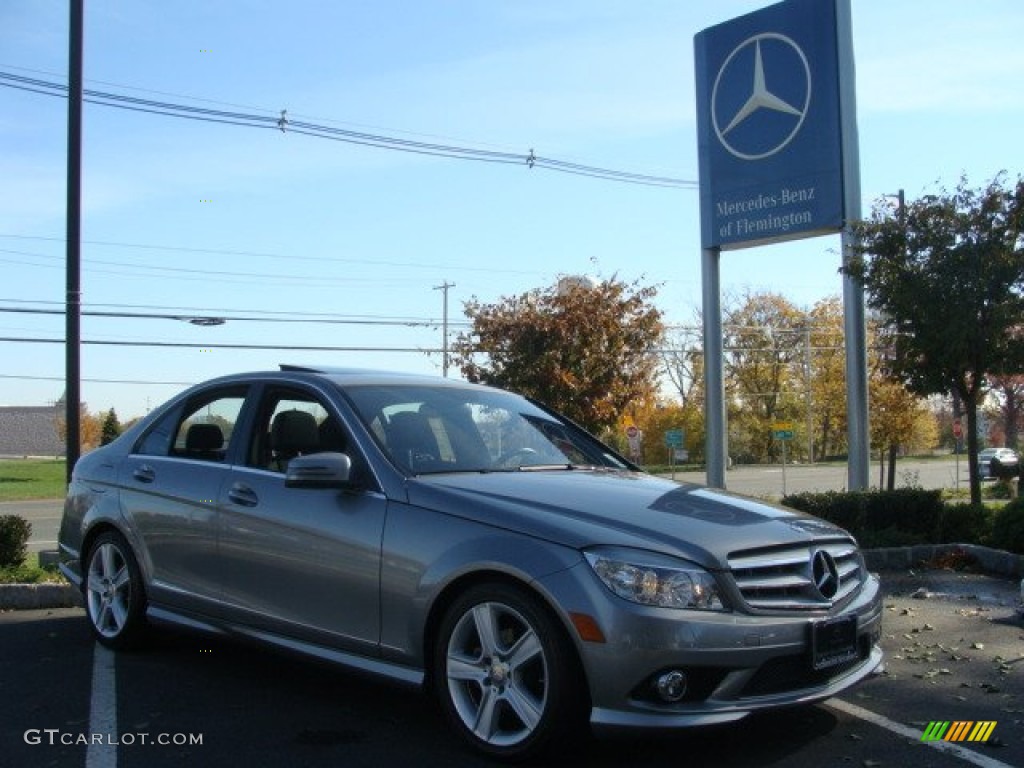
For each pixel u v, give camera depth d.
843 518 11.62
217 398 6.08
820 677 4.45
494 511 4.49
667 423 69.62
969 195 12.70
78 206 10.51
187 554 5.72
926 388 13.28
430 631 4.59
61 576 8.74
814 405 63.38
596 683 4.02
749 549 4.34
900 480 46.88
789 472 57.62
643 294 19.23
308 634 5.04
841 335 51.75
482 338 19.14
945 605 8.51
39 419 122.88
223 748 4.55
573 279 20.25
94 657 6.17
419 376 6.05
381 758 4.42
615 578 4.09
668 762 4.37
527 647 4.25
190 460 5.97
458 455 5.29
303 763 4.36
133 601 6.10
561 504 4.54
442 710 4.84
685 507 4.69
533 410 6.28
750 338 68.88
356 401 5.38
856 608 4.65
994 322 12.28
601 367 18.80
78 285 10.48
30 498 35.00
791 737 4.78
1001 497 29.59
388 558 4.70
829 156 14.67
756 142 15.46
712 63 16.05
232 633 5.48
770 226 15.28
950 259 12.48
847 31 14.64
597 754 4.45
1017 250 12.41
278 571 5.19
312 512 5.07
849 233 14.20
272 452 5.51
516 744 4.25
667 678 4.03
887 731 4.91
